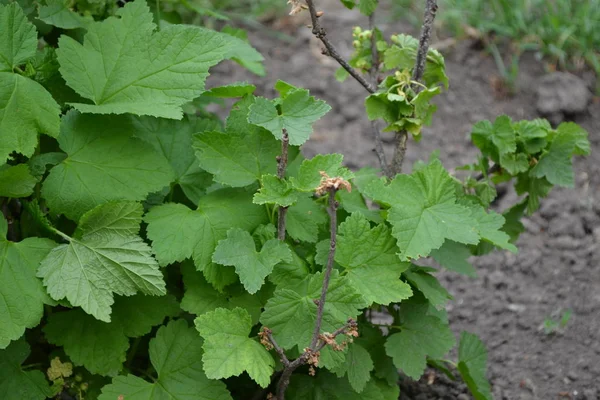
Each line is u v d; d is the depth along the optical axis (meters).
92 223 0.89
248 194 0.94
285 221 0.92
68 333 0.92
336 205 0.95
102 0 1.00
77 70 0.91
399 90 0.97
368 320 1.05
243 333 0.89
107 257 0.89
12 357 0.91
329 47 0.96
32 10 0.98
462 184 1.04
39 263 0.88
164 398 0.91
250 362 0.88
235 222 0.92
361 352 0.93
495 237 0.94
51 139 0.94
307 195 0.94
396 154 1.00
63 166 0.90
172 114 0.90
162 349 0.92
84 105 0.90
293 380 0.96
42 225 0.90
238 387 0.99
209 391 0.92
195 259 0.90
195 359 0.92
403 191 0.92
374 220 0.95
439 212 0.92
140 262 0.89
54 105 0.88
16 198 0.93
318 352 0.87
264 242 0.91
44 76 0.93
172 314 0.93
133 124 0.96
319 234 0.96
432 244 0.91
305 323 0.90
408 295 0.91
